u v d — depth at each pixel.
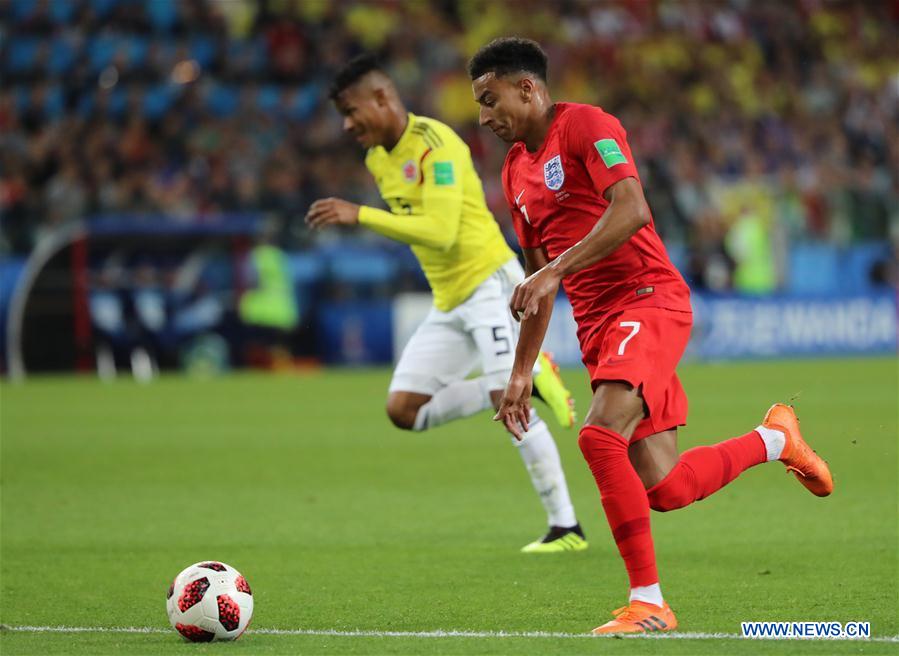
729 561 22.44
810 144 101.56
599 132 17.20
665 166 88.62
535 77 18.02
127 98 85.88
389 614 18.39
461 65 95.62
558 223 18.17
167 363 72.75
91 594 20.17
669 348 17.42
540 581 21.02
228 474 35.09
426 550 24.19
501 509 29.22
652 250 17.91
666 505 17.84
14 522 27.69
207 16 91.75
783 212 86.31
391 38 94.75
